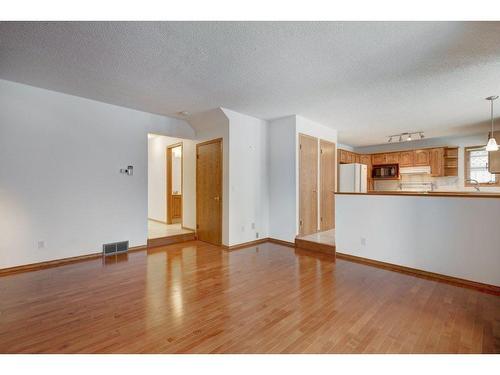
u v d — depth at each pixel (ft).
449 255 10.03
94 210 12.84
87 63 8.80
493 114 14.52
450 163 20.98
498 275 9.03
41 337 6.19
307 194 16.21
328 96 11.88
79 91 11.57
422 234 10.68
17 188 10.79
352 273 10.77
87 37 7.22
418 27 6.66
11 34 7.06
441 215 10.25
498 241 9.05
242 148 15.21
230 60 8.52
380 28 6.72
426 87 10.69
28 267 11.02
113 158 13.46
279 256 13.24
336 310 7.58
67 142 12.01
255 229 16.02
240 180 15.15
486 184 19.07
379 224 11.89
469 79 9.88
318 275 10.51
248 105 13.34
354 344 5.99
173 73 9.55
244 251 14.21
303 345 5.96
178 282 9.69
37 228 11.27
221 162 15.16
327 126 17.76
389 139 21.44
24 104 10.88
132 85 10.75
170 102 12.96
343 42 7.39
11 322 6.84
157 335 6.31
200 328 6.63
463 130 18.61
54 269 11.05
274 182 16.43
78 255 12.37
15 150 10.72
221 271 10.94
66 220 12.01
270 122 16.71
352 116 15.29
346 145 25.46
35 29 6.83
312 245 14.34
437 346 5.90
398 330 6.55
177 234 16.34
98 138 12.92
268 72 9.40
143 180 14.61
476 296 8.56
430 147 21.24
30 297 8.34
